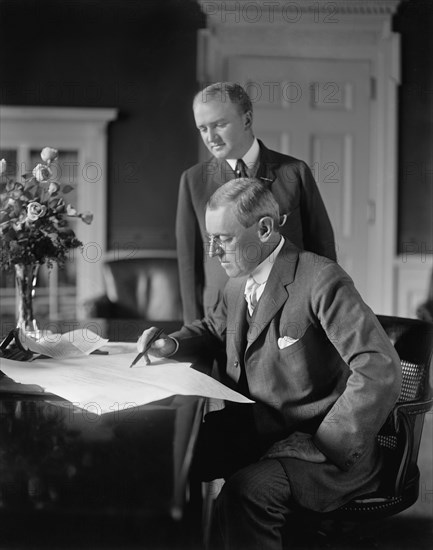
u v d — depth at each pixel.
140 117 5.58
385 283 5.78
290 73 5.66
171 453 1.27
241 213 1.77
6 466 1.22
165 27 5.55
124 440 1.34
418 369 1.91
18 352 1.95
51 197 2.17
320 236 2.80
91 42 5.51
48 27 5.48
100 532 1.06
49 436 1.37
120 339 2.37
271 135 5.71
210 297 2.80
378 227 5.76
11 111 5.42
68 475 1.17
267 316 1.81
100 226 5.58
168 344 2.00
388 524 2.55
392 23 5.64
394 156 5.71
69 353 1.98
